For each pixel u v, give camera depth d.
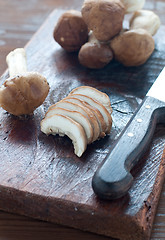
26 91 0.50
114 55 0.60
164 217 0.46
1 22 0.76
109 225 0.44
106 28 0.58
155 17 0.63
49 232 0.45
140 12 0.64
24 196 0.45
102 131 0.49
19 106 0.51
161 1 0.82
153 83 0.56
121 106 0.54
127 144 0.46
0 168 0.47
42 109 0.53
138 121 0.48
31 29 0.74
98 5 0.57
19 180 0.46
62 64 0.61
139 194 0.45
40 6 0.81
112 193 0.43
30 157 0.48
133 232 0.44
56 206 0.44
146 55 0.59
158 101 0.51
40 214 0.45
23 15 0.78
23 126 0.51
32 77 0.51
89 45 0.59
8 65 0.57
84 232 0.45
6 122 0.52
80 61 0.60
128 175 0.43
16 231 0.45
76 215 0.44
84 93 0.52
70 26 0.61
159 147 0.50
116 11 0.58
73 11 0.62
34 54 0.63
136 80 0.58
